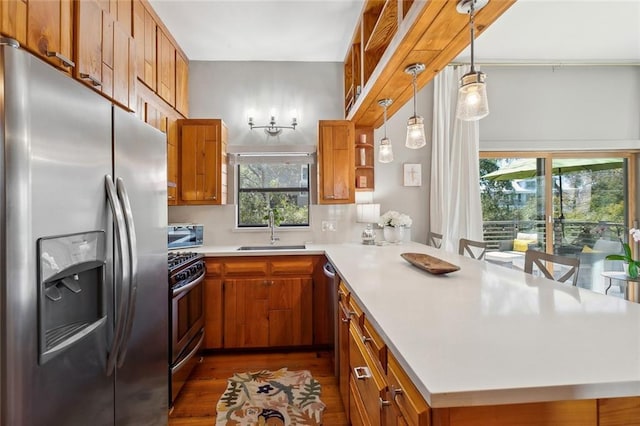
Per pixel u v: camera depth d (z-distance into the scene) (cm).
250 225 357
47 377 89
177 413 198
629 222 395
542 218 392
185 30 293
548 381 66
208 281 284
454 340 86
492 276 165
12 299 79
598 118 382
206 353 288
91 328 105
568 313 108
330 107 360
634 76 383
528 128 379
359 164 350
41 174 87
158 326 160
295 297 289
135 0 232
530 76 378
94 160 110
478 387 64
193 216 344
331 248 297
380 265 200
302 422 189
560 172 393
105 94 154
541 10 270
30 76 84
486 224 390
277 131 355
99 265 110
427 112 367
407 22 160
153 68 261
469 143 358
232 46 324
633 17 280
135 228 137
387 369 96
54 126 92
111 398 119
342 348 187
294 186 363
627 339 86
